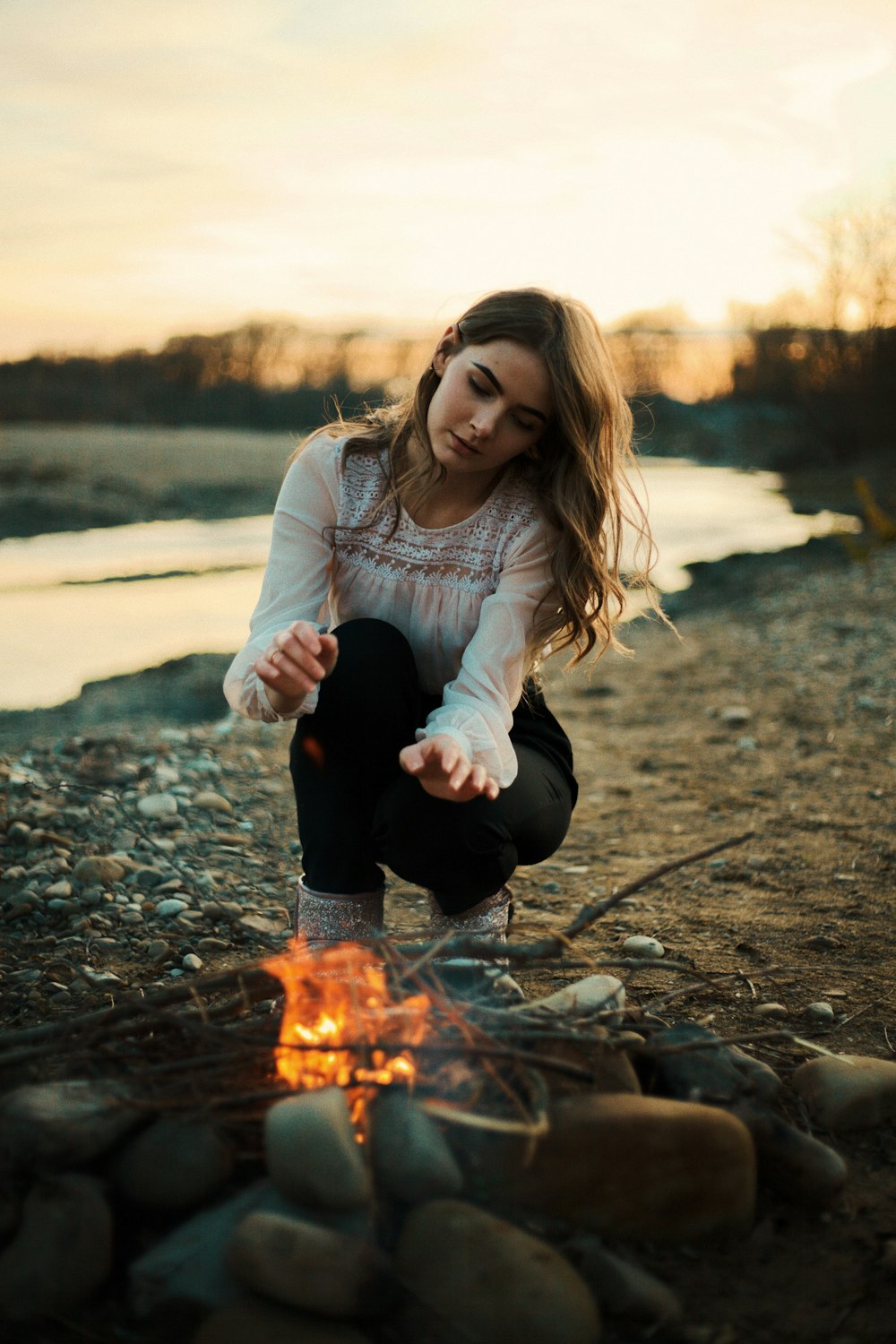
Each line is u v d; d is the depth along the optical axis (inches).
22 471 979.9
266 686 81.6
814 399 1156.5
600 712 238.1
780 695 243.9
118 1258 58.9
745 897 130.1
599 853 148.6
